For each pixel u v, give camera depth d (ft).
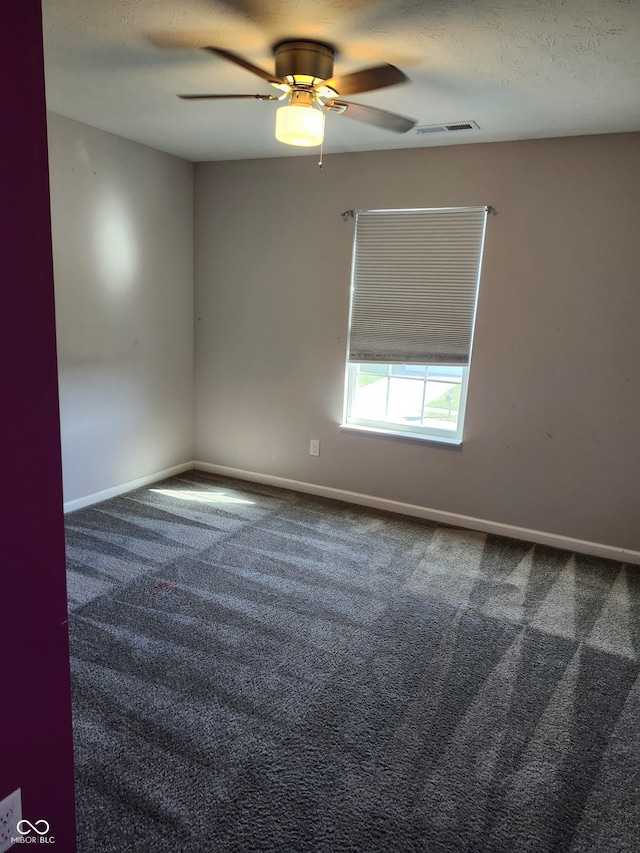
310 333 13.55
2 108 3.25
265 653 7.95
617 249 10.34
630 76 7.45
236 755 6.18
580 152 10.30
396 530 12.26
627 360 10.60
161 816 5.42
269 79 7.25
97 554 10.66
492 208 11.15
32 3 3.32
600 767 6.26
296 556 10.90
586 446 11.19
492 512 12.27
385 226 12.25
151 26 6.71
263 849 5.16
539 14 6.01
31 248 3.54
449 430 12.62
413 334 12.45
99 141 11.62
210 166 13.98
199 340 15.12
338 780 5.94
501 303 11.41
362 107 7.65
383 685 7.41
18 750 4.01
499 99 8.57
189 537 11.54
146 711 6.75
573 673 7.81
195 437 15.70
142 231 13.06
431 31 6.54
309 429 14.05
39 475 3.83
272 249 13.60
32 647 3.99
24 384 3.63
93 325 12.29
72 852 4.66
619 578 10.50
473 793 5.86
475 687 7.46
